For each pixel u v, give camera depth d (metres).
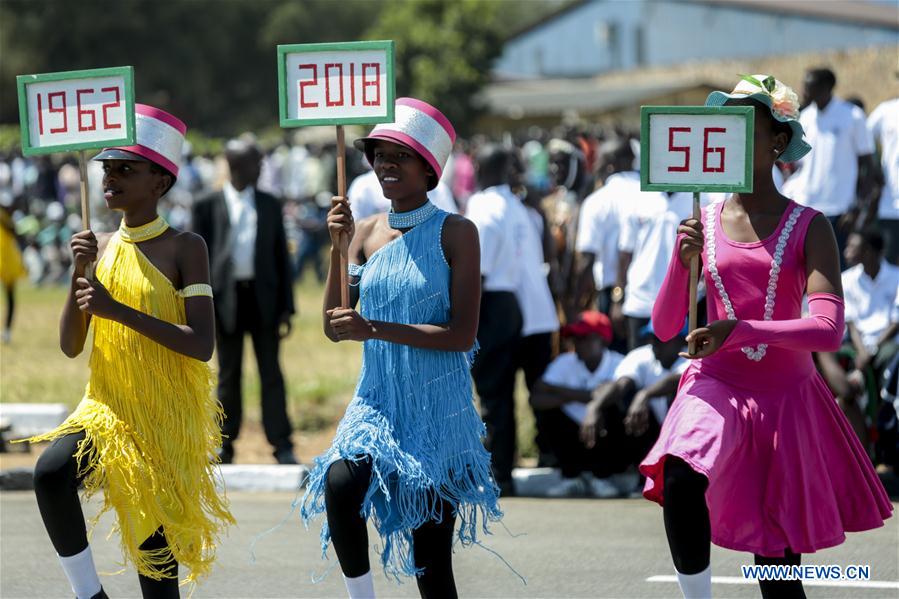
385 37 145.75
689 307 15.93
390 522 16.23
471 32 145.38
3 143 126.12
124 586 21.92
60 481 16.23
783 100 15.95
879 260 31.00
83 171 16.48
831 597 20.59
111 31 197.50
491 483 16.66
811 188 36.59
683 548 15.46
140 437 16.55
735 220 16.36
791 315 16.11
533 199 33.19
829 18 192.88
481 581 22.05
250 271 31.33
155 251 16.88
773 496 15.91
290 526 26.38
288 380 42.84
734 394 16.05
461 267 16.30
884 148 38.06
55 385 41.78
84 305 16.14
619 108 144.75
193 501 16.73
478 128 148.38
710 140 15.83
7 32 190.88
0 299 67.25
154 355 16.62
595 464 29.64
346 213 16.20
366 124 16.41
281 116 16.62
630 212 32.12
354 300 17.23
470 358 17.19
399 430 16.25
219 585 21.83
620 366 29.39
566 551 24.11
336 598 21.08
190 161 85.12
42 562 23.14
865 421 29.88
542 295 30.58
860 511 16.41
